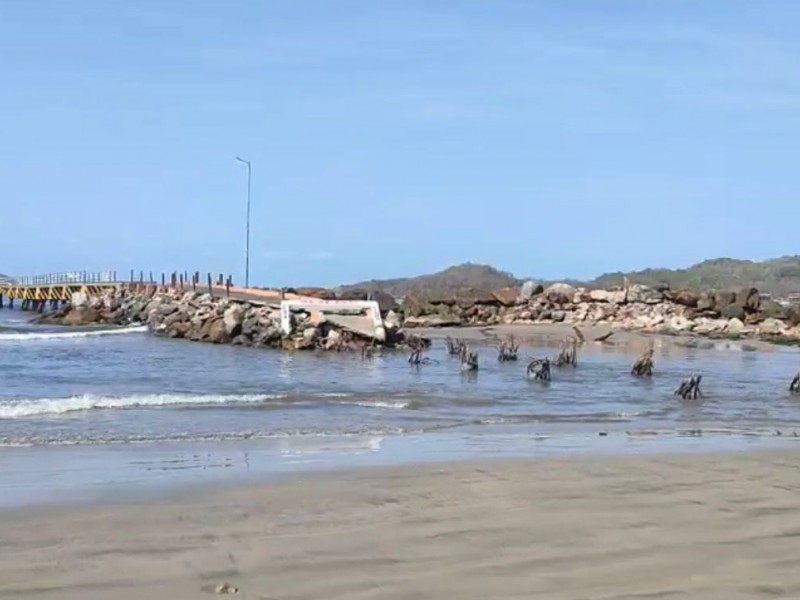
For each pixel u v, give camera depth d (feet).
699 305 229.66
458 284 362.33
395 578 22.54
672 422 65.77
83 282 270.26
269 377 96.48
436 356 132.36
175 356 124.06
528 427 59.41
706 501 32.55
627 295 234.38
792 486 35.83
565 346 132.98
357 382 92.63
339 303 147.23
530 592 21.48
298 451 45.44
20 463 40.73
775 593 21.63
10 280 355.77
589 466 39.81
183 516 29.68
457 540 26.43
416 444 48.91
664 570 23.45
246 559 24.32
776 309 229.25
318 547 25.59
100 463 40.91
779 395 90.99
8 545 25.86
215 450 45.50
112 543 26.09
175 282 229.04
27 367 106.32
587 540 26.50
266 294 192.03
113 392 78.13
